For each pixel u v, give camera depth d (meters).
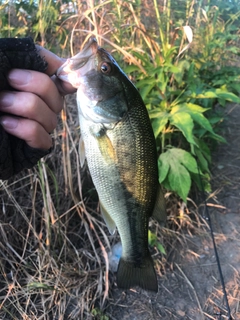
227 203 0.66
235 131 0.87
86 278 0.52
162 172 0.57
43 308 0.48
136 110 0.28
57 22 0.64
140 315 0.50
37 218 0.58
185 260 0.57
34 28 0.59
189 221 0.61
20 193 0.59
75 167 0.61
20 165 0.25
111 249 0.56
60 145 0.61
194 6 0.87
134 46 0.63
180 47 0.64
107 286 0.51
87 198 0.62
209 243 0.59
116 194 0.30
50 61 0.24
